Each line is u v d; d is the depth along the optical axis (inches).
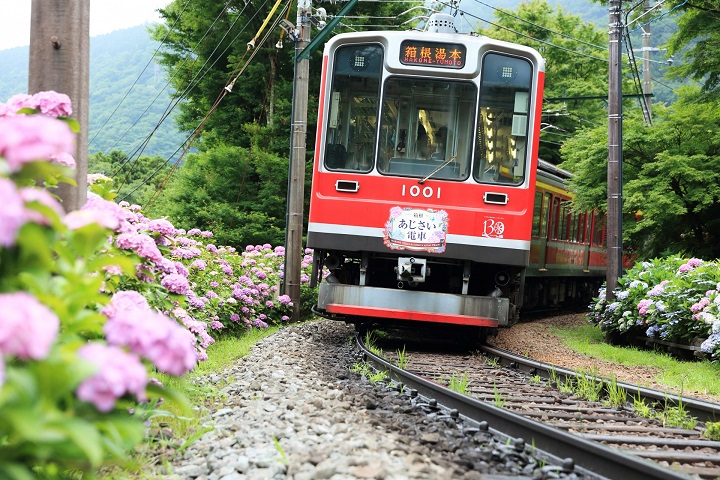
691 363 451.2
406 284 457.7
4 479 91.1
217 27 1201.4
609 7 625.9
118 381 94.6
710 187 676.7
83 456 95.9
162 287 236.4
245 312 518.9
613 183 622.5
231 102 1206.3
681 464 203.5
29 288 111.7
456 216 421.4
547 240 719.1
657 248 777.6
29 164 108.0
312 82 1175.6
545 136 1485.0
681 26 773.9
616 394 292.8
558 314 869.8
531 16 1579.7
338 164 430.0
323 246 425.1
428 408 253.4
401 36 430.6
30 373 90.2
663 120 751.1
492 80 430.0
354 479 151.7
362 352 393.1
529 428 208.5
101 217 116.2
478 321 419.8
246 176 1103.0
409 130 428.8
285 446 184.2
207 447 193.8
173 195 1109.1
